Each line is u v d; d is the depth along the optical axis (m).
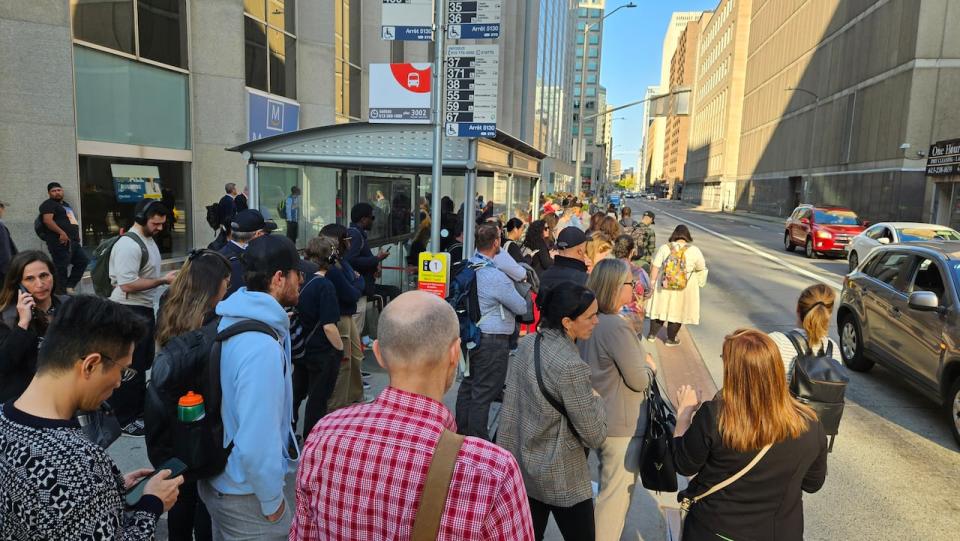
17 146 8.80
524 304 4.93
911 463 5.09
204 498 2.54
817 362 3.27
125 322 1.73
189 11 12.25
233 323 2.46
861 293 7.59
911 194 32.78
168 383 2.39
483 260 5.06
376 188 9.35
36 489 1.50
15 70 8.70
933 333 5.92
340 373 5.28
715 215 61.25
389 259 9.86
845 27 42.41
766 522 2.40
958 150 28.16
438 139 6.13
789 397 2.39
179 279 2.87
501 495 1.42
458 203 11.41
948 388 5.66
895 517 4.21
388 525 1.43
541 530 3.04
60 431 1.59
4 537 1.53
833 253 21.19
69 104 9.22
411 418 1.52
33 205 9.00
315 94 16.38
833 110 44.44
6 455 1.54
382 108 6.26
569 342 2.91
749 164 71.25
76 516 1.52
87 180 10.04
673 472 3.02
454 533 1.39
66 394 1.65
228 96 12.90
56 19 8.99
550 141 48.31
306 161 7.21
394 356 1.56
